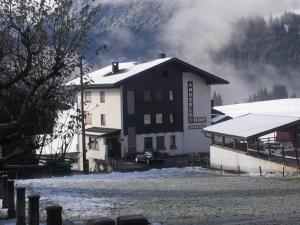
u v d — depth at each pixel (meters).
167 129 57.53
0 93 9.68
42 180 29.06
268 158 36.62
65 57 9.72
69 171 35.75
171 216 15.63
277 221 14.45
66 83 10.22
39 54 9.71
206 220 14.79
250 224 14.02
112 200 19.44
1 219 13.68
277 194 22.03
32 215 11.34
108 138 53.91
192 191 23.19
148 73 56.00
